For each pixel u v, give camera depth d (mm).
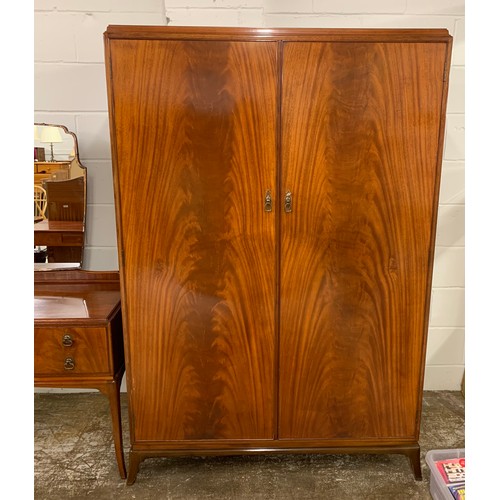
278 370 1644
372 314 1606
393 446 1719
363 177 1502
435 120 1468
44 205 2020
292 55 1406
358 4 1979
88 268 2178
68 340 1587
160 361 1627
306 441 1704
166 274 1561
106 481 1736
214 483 1727
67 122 2043
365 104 1448
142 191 1497
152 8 1974
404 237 1551
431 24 2010
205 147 1469
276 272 1563
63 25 1967
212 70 1416
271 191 1502
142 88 1424
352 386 1663
